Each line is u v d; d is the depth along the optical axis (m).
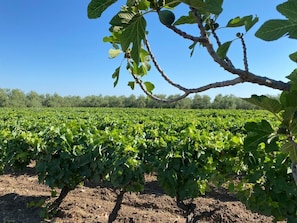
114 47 1.52
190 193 5.16
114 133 5.97
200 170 5.13
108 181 5.70
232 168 5.11
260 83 1.00
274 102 0.87
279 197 4.58
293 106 0.87
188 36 0.98
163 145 5.46
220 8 0.90
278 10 0.83
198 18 0.96
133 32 0.98
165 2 1.01
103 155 5.42
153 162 5.31
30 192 7.57
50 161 5.68
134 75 1.56
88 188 7.84
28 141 6.10
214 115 25.88
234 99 65.12
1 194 7.36
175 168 5.14
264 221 5.95
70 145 5.84
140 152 5.48
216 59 0.99
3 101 77.56
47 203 6.28
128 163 5.12
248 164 4.89
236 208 6.48
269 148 0.97
